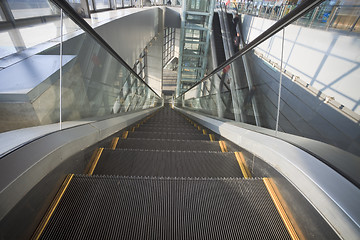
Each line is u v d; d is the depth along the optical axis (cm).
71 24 191
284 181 112
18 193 77
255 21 914
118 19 521
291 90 219
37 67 168
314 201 88
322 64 289
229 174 166
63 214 97
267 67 260
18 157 88
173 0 1447
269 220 102
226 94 356
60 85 177
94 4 555
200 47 1307
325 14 336
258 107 240
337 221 75
